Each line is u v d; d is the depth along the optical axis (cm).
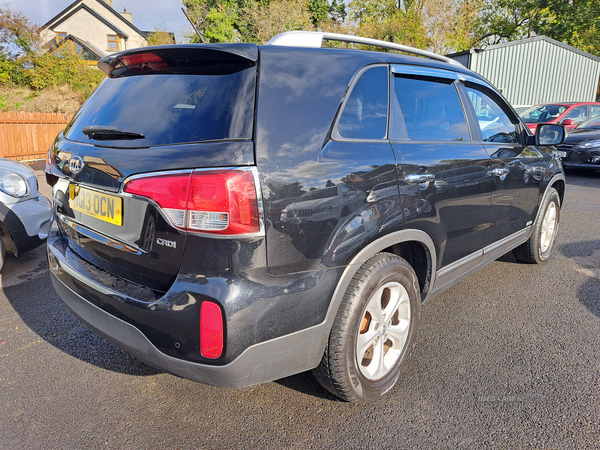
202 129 168
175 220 159
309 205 170
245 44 181
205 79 185
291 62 187
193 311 157
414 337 231
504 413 207
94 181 188
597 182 884
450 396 220
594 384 228
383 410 211
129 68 222
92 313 189
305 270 172
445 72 267
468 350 263
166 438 194
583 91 2100
